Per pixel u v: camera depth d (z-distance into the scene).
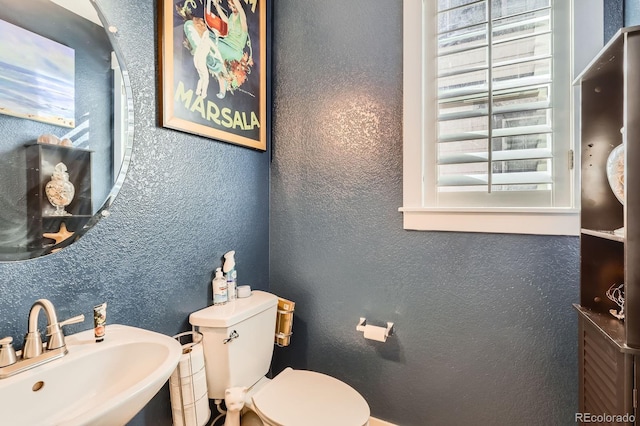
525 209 1.28
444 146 1.46
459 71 1.41
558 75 1.27
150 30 1.19
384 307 1.57
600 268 1.03
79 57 0.99
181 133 1.31
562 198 1.28
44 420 0.78
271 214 1.85
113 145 1.07
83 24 1.00
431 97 1.47
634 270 0.76
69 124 0.97
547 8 1.26
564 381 1.26
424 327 1.49
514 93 1.33
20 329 0.86
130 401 0.71
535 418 1.30
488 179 1.37
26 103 0.89
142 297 1.16
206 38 1.40
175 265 1.28
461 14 1.42
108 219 1.06
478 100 1.38
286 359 1.82
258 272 1.76
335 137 1.67
